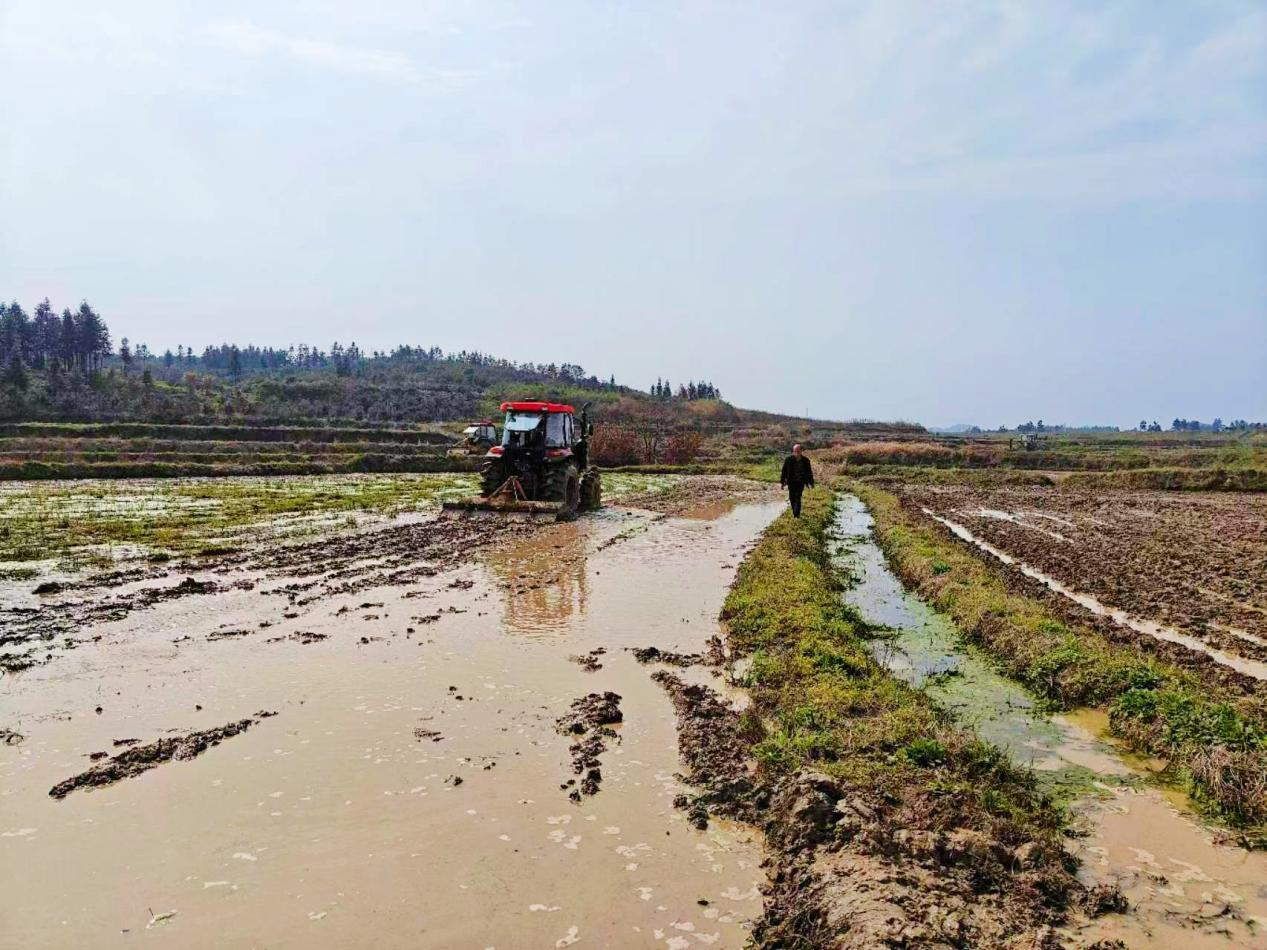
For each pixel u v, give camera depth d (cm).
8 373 7862
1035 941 385
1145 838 502
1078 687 750
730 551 1598
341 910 410
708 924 405
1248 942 397
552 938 390
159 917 401
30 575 1255
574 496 2234
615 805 528
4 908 406
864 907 396
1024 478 4200
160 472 4112
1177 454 5031
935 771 559
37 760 576
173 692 721
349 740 622
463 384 12131
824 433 9681
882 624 1064
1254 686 786
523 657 846
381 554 1495
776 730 652
